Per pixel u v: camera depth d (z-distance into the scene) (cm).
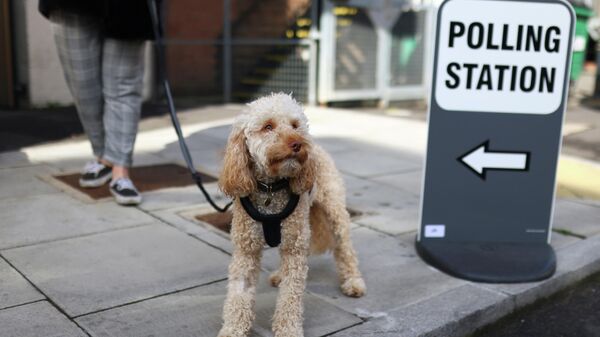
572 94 1280
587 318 350
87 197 479
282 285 287
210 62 1062
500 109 388
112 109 471
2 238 393
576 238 439
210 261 372
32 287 327
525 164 397
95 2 442
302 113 271
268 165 257
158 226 428
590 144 792
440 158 395
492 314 333
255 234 278
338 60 1038
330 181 329
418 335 298
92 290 327
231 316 279
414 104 1169
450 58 381
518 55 381
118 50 459
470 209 402
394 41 1120
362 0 1045
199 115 904
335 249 341
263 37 1061
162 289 332
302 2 1028
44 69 903
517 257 385
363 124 878
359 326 303
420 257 396
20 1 870
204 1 1032
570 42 380
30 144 662
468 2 373
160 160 620
